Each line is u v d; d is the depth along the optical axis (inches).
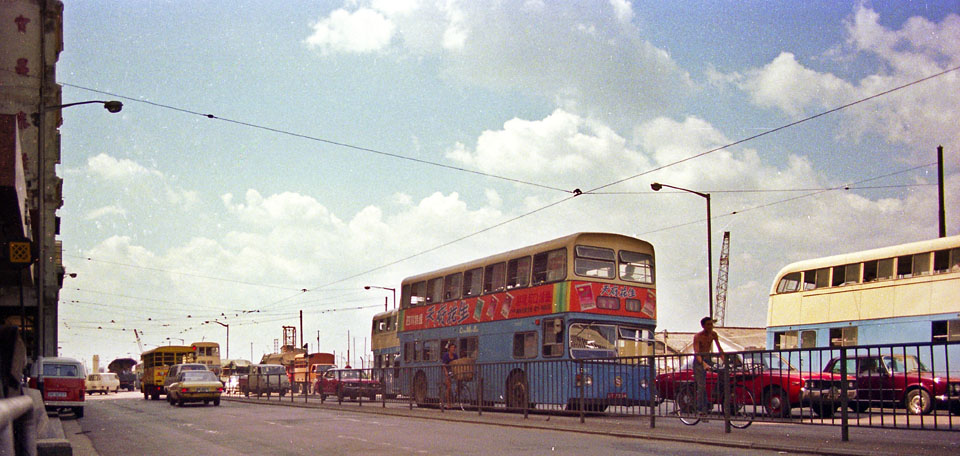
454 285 1033.5
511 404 749.9
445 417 768.9
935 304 877.8
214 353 2298.2
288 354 2432.3
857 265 985.5
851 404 441.1
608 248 848.9
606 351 812.0
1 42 1540.4
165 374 1774.1
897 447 414.3
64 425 796.0
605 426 601.9
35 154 1544.0
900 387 416.5
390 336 1509.6
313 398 1502.2
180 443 551.8
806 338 1034.7
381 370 1025.5
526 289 880.3
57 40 1571.1
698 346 595.8
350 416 853.2
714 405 538.3
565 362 671.8
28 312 1531.7
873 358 432.8
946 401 391.5
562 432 595.5
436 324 1059.9
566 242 833.5
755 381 501.7
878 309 942.4
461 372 849.5
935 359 402.9
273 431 631.2
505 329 903.1
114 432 681.6
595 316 815.1
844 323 983.6
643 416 598.2
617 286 840.3
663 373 594.2
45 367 932.6
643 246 873.5
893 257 939.3
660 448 460.4
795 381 470.9
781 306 1087.0
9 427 119.0
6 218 640.4
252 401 1465.3
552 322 824.9
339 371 1153.4
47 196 1614.2
